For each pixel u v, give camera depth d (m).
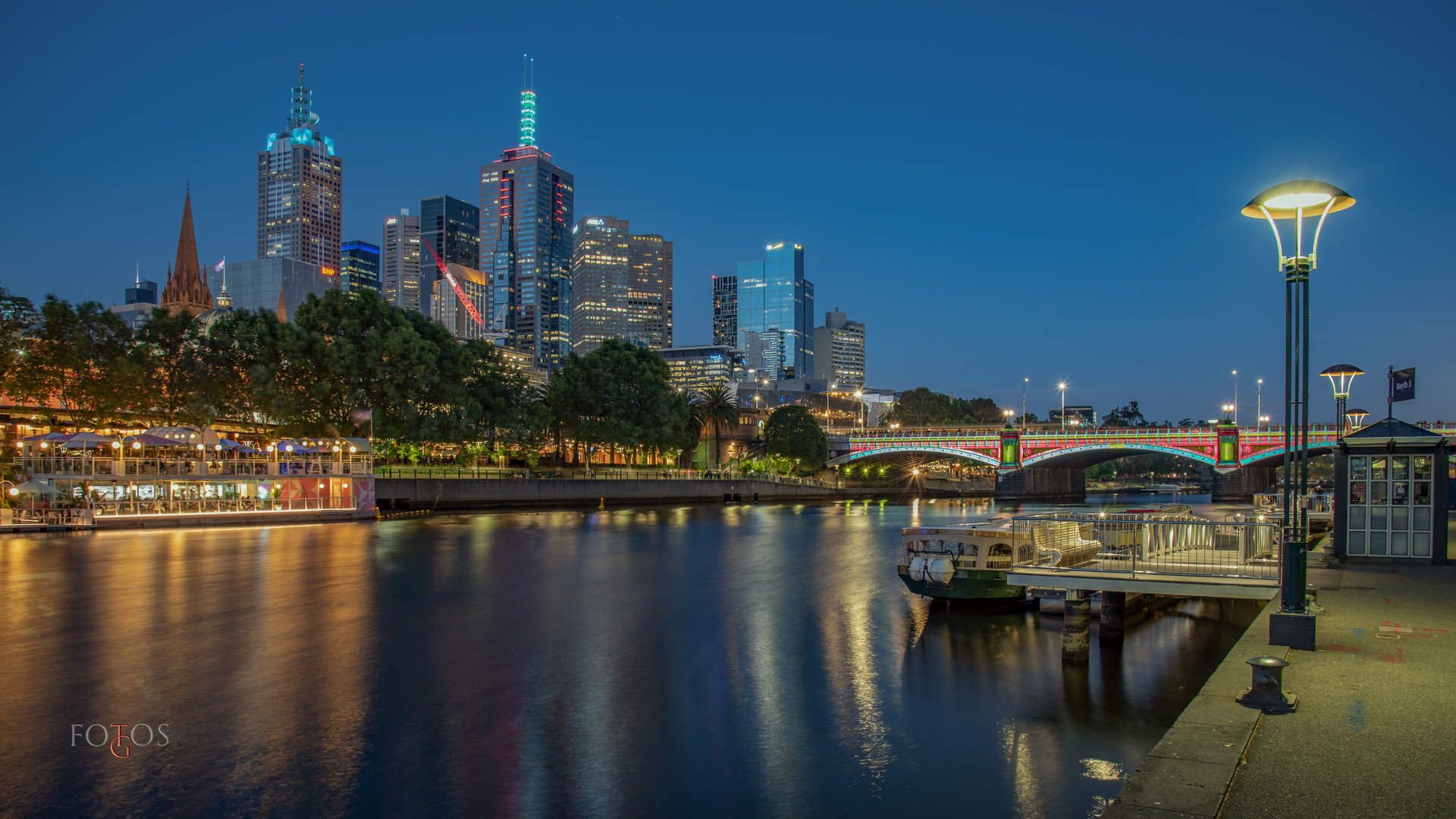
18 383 72.56
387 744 17.70
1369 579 22.48
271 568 44.41
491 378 106.12
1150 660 24.22
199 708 19.98
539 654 25.53
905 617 31.47
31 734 18.23
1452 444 26.14
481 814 14.48
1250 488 141.12
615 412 121.38
